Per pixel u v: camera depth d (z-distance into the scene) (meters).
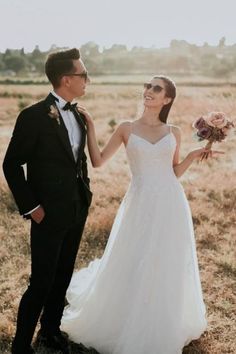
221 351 4.02
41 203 3.39
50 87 36.69
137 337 3.73
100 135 13.72
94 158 3.81
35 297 3.52
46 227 3.41
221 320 4.47
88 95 27.19
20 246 5.99
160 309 3.76
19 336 3.54
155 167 3.88
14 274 5.19
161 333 3.74
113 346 3.86
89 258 5.75
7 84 45.62
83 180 3.56
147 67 111.69
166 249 3.78
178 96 22.41
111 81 50.34
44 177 3.35
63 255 3.78
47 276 3.50
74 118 3.46
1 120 18.12
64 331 4.13
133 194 3.90
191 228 4.03
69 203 3.42
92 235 6.32
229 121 4.06
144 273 3.76
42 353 3.84
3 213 7.22
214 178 9.29
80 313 4.04
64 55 3.33
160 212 3.81
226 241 6.39
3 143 12.85
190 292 3.96
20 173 3.32
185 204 3.97
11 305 4.55
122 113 19.78
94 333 3.94
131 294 3.78
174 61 108.56
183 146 12.30
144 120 3.97
